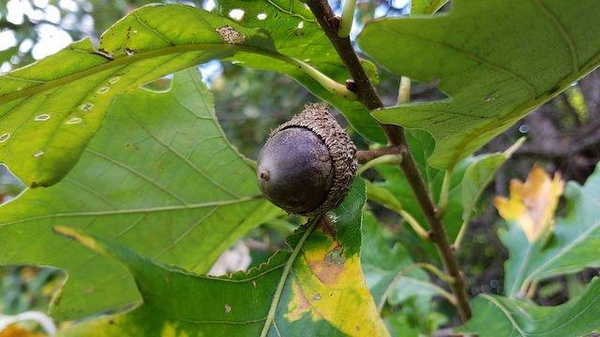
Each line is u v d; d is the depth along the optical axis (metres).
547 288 0.27
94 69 0.10
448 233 0.15
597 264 0.14
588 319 0.10
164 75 0.11
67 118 0.11
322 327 0.09
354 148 0.10
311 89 0.13
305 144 0.10
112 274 0.14
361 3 0.37
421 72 0.07
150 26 0.10
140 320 0.07
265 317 0.09
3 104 0.10
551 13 0.07
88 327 0.07
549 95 0.09
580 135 0.33
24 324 0.23
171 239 0.14
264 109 0.43
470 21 0.07
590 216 0.15
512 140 0.35
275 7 0.11
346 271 0.09
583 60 0.08
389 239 0.22
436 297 0.31
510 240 0.16
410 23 0.07
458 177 0.15
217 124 0.13
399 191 0.15
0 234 0.13
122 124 0.13
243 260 0.21
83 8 0.37
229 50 0.11
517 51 0.07
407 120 0.09
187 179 0.13
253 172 0.13
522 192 0.16
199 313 0.08
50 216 0.13
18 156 0.12
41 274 0.32
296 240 0.10
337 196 0.10
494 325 0.12
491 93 0.08
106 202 0.13
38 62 0.10
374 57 0.07
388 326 0.15
